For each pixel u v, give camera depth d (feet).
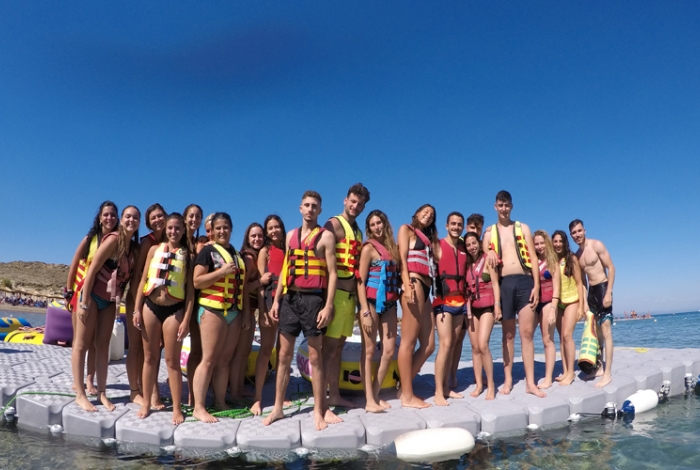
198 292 16.14
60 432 15.14
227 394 18.42
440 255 18.49
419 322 17.58
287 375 15.75
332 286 15.28
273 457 13.62
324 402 15.65
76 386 15.83
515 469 12.92
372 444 14.66
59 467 12.57
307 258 15.26
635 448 14.57
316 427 14.75
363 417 15.97
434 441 14.05
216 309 15.60
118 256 15.98
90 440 14.67
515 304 19.72
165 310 15.39
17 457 13.21
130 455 13.55
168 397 18.20
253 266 18.22
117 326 25.79
